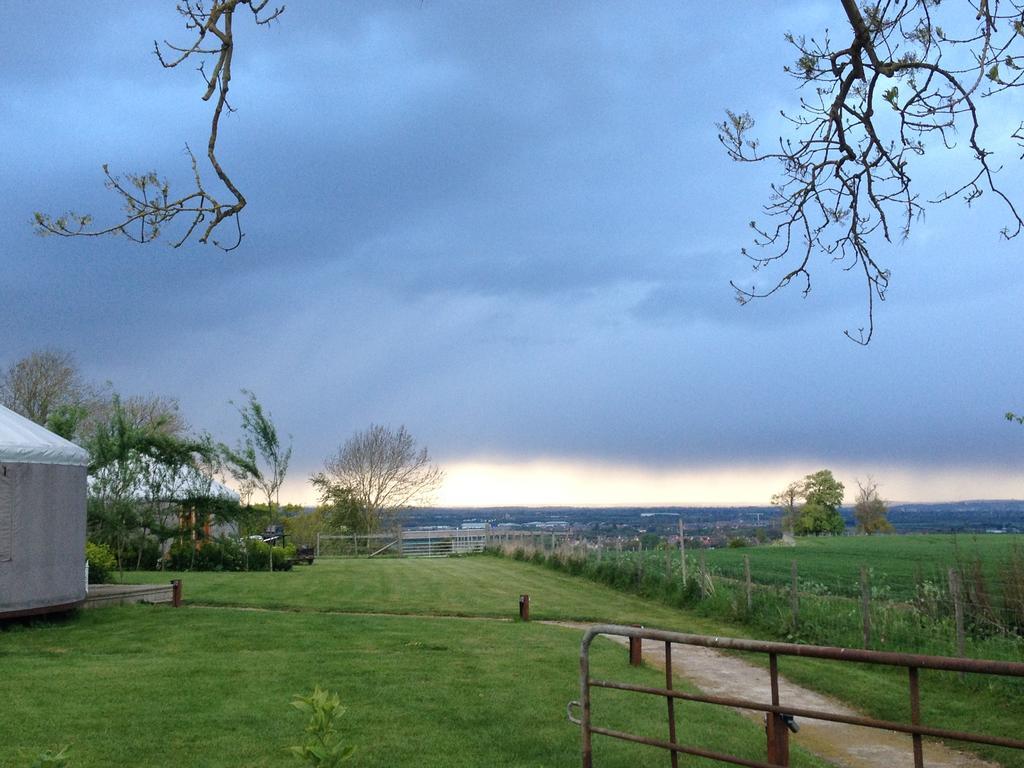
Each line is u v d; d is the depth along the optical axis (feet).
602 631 16.07
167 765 20.84
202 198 16.08
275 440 95.45
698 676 37.50
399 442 161.99
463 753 22.36
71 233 15.64
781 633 47.52
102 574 68.28
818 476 166.20
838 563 83.82
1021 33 15.75
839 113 18.62
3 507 44.70
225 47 15.81
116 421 89.30
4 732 23.12
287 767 20.77
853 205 19.25
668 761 22.27
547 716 26.32
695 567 66.23
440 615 56.13
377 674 32.04
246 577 80.64
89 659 35.35
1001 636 36.99
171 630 44.47
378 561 117.80
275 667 33.19
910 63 17.22
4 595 44.37
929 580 44.52
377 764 21.21
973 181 18.17
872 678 36.29
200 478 93.25
